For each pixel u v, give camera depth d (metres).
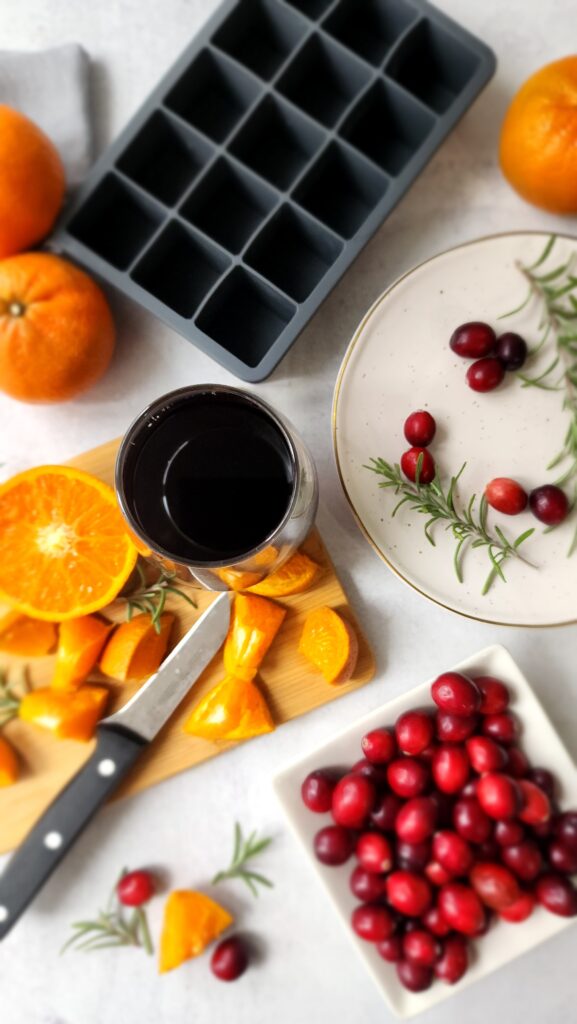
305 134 0.56
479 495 0.57
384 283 0.59
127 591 0.57
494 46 0.58
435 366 0.56
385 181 0.55
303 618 0.57
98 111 0.59
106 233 0.58
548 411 0.56
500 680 0.56
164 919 0.59
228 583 0.52
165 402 0.49
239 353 0.59
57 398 0.56
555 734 0.55
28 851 0.57
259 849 0.59
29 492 0.56
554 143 0.52
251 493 0.50
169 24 0.59
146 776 0.58
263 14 0.56
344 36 0.58
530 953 0.59
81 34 0.59
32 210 0.53
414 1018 0.59
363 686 0.59
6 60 0.57
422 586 0.56
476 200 0.59
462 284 0.56
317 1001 0.60
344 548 0.58
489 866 0.55
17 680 0.58
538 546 0.56
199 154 0.57
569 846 0.55
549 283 0.56
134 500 0.50
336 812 0.55
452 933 0.55
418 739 0.54
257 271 0.57
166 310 0.55
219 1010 0.60
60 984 0.60
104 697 0.57
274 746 0.59
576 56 0.52
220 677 0.58
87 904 0.60
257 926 0.60
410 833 0.54
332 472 0.59
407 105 0.55
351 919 0.56
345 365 0.56
